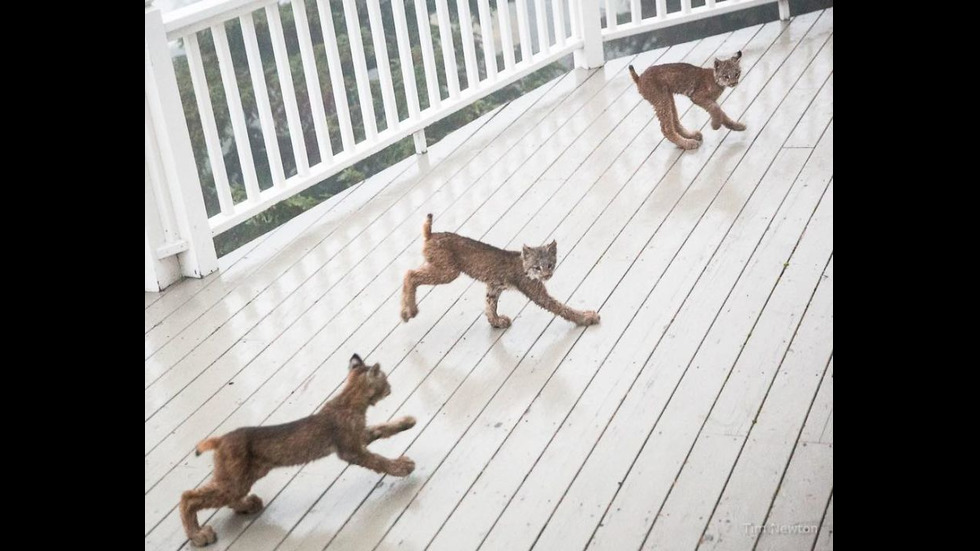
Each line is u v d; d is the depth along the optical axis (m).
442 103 5.57
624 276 4.09
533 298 3.77
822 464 2.93
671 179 4.83
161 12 4.24
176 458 3.40
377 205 5.06
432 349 3.83
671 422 3.21
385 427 3.06
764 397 3.26
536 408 3.39
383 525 2.97
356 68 5.10
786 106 5.35
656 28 6.26
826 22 6.30
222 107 8.75
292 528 3.01
